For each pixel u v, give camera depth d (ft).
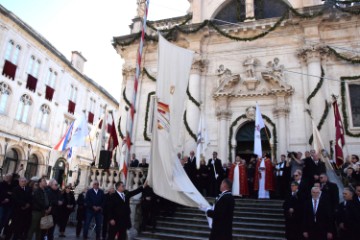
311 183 28.68
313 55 47.50
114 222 21.93
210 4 60.08
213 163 37.55
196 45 54.70
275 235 25.90
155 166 16.51
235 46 53.78
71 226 39.58
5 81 70.44
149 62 58.59
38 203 23.16
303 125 46.03
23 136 76.02
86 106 105.19
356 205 19.52
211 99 52.31
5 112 71.00
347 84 46.09
